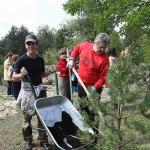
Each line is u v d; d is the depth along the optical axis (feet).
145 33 23.09
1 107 16.98
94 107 7.35
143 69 7.23
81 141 8.67
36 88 9.96
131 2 24.34
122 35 23.52
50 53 16.78
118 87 7.04
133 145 7.10
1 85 31.76
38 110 9.16
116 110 7.33
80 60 9.89
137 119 7.05
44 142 10.29
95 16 26.55
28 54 9.89
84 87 9.25
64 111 9.36
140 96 7.18
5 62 22.68
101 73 9.50
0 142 11.45
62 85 14.02
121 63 7.08
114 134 7.10
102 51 9.59
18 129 12.94
